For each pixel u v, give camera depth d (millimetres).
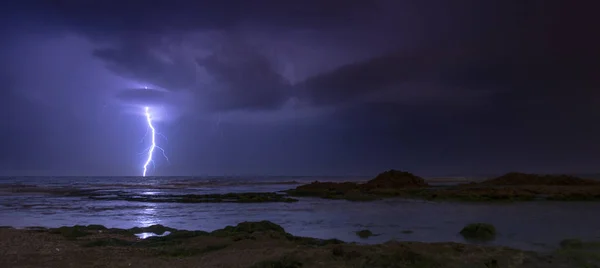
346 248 10453
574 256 9609
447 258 9352
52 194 43062
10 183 82562
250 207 27109
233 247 11414
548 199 29781
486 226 14477
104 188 58531
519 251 10258
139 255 10625
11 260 9922
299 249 10758
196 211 24641
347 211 23656
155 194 42062
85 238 13625
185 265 9336
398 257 9164
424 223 17906
